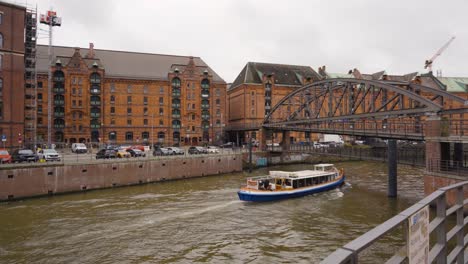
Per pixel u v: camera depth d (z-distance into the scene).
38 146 59.66
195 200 32.31
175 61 85.00
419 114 30.09
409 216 3.51
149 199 32.84
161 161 43.47
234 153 53.03
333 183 37.19
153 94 77.38
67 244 21.02
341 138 88.75
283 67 95.25
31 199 33.09
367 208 29.09
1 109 46.16
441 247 4.43
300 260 18.72
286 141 62.53
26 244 20.95
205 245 20.97
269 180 35.16
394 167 32.78
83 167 36.94
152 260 18.83
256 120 85.38
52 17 58.75
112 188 38.81
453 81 97.44
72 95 71.00
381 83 34.06
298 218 26.44
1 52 46.28
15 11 47.81
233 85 96.75
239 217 26.75
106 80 74.00
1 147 45.81
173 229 23.84
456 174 25.19
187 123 79.81
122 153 45.72
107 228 23.95
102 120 72.81
